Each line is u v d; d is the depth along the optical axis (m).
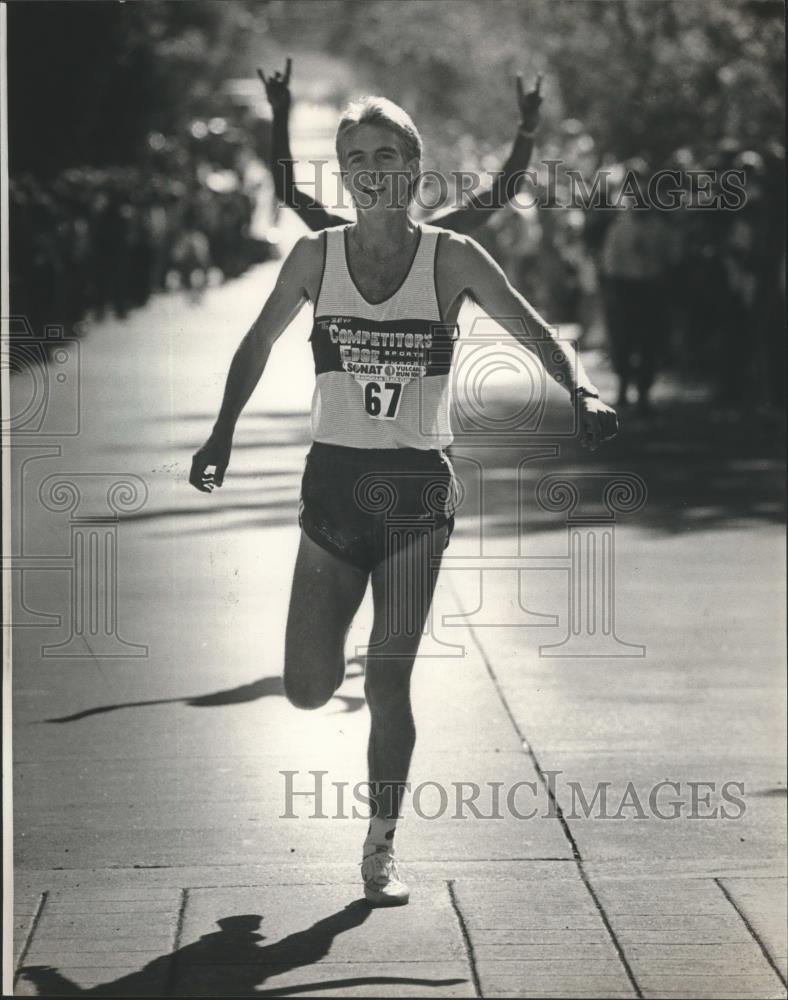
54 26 33.34
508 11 34.81
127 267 30.06
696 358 20.94
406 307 5.96
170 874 6.60
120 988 5.59
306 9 40.00
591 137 25.27
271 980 5.65
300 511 6.18
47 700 8.86
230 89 47.06
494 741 8.16
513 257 25.62
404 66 38.00
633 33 24.66
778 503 14.35
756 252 19.31
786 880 6.50
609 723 8.45
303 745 8.09
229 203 32.12
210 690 8.98
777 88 23.67
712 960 5.79
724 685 9.15
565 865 6.68
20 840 6.92
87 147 36.66
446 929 6.07
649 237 19.78
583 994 5.55
